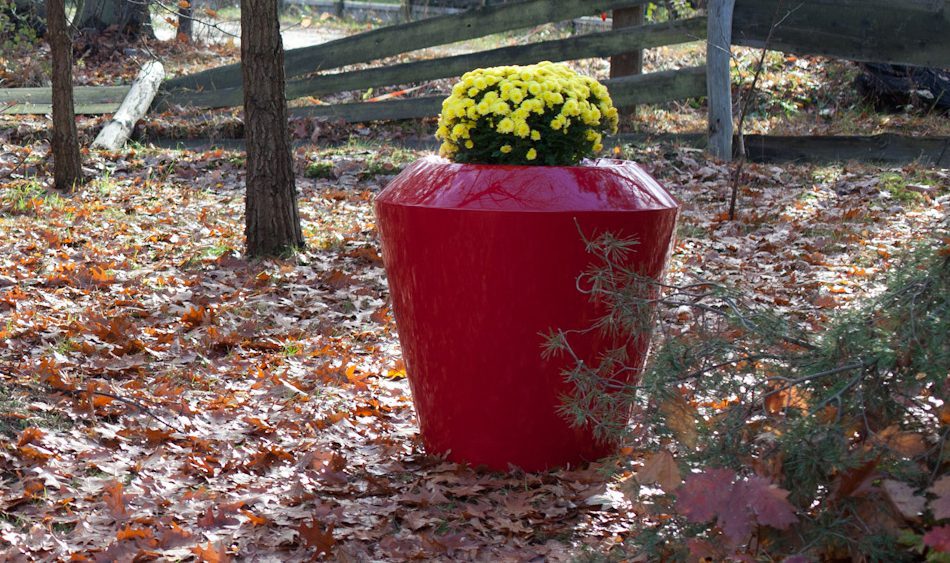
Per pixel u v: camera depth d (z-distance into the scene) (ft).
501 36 57.36
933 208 25.67
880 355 7.99
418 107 39.78
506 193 11.24
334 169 32.27
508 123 11.81
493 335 11.54
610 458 10.51
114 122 37.88
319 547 10.09
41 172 31.83
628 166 12.35
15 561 9.58
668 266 12.21
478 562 10.05
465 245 11.30
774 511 7.38
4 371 14.26
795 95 40.60
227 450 12.59
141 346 16.38
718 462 8.23
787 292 19.49
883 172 29.89
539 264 11.16
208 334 17.19
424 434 12.81
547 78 12.22
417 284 11.90
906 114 38.40
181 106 41.98
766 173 30.58
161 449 12.51
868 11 32.37
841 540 7.59
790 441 7.92
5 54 48.32
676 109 41.19
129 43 51.03
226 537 10.37
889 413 8.19
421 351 12.24
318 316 18.86
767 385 8.78
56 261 21.63
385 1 80.48
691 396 9.06
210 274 21.44
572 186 11.32
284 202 22.79
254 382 15.26
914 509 7.16
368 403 14.60
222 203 28.66
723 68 32.73
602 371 11.57
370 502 11.41
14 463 11.66
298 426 13.58
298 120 39.47
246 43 22.00
